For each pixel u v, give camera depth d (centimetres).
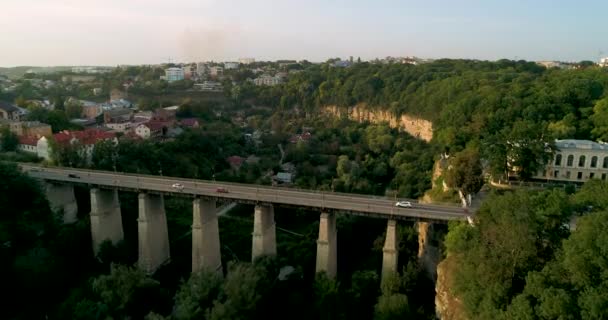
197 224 8206
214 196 8125
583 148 8700
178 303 6094
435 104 17112
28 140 13050
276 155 17000
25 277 7225
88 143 12775
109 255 8631
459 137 10606
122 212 10269
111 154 11956
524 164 8162
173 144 14212
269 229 8225
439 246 7325
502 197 5100
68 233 8606
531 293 3894
